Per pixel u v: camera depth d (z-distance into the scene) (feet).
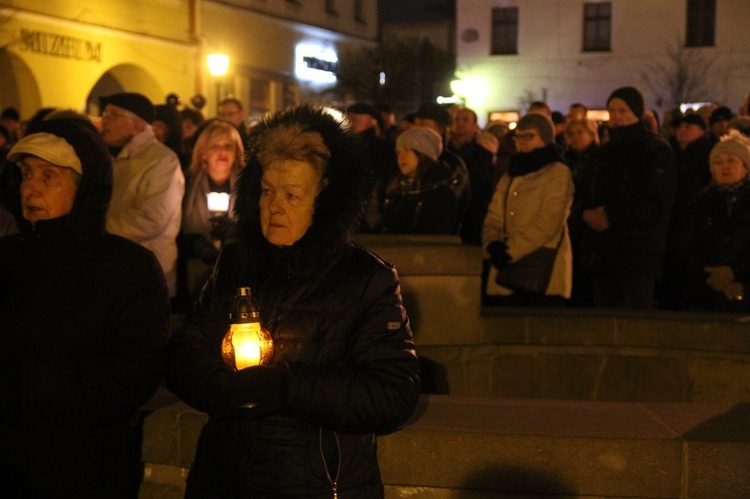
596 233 19.69
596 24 114.32
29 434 8.68
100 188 9.24
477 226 26.20
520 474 9.50
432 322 16.66
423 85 99.40
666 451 9.30
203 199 18.66
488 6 117.08
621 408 10.63
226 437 7.82
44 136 9.09
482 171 26.30
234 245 8.57
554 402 10.94
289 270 7.99
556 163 17.95
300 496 7.55
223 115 29.86
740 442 9.26
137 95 17.03
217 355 8.22
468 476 9.59
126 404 8.82
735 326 16.03
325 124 8.11
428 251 16.52
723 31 109.19
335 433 7.75
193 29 72.69
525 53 116.47
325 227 7.84
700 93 110.11
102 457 8.94
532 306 18.08
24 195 9.13
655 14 111.55
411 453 9.65
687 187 25.76
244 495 7.63
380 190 20.93
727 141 17.70
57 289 8.98
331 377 7.46
